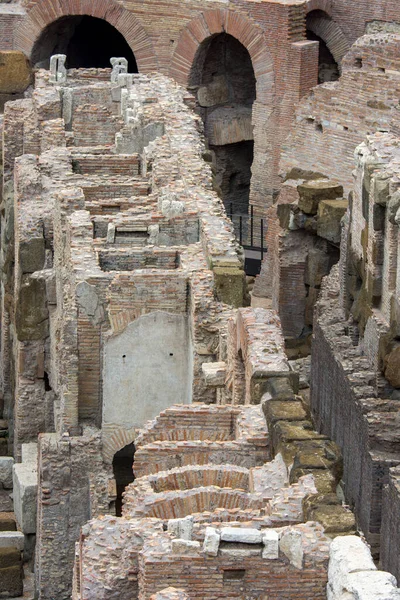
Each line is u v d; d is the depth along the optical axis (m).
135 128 56.69
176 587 27.33
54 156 54.94
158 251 44.59
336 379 47.78
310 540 27.38
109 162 55.47
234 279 41.91
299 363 56.44
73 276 42.97
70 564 43.00
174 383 42.97
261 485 31.50
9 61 71.62
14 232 55.31
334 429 48.09
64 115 62.38
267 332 38.22
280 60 72.38
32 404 49.41
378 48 65.25
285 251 58.84
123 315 42.50
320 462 31.17
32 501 46.03
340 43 73.94
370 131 64.56
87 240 45.03
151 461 34.22
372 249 47.19
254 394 35.97
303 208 58.16
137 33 77.25
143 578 27.39
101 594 28.59
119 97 62.78
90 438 42.78
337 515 28.03
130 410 42.97
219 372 40.72
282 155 67.81
